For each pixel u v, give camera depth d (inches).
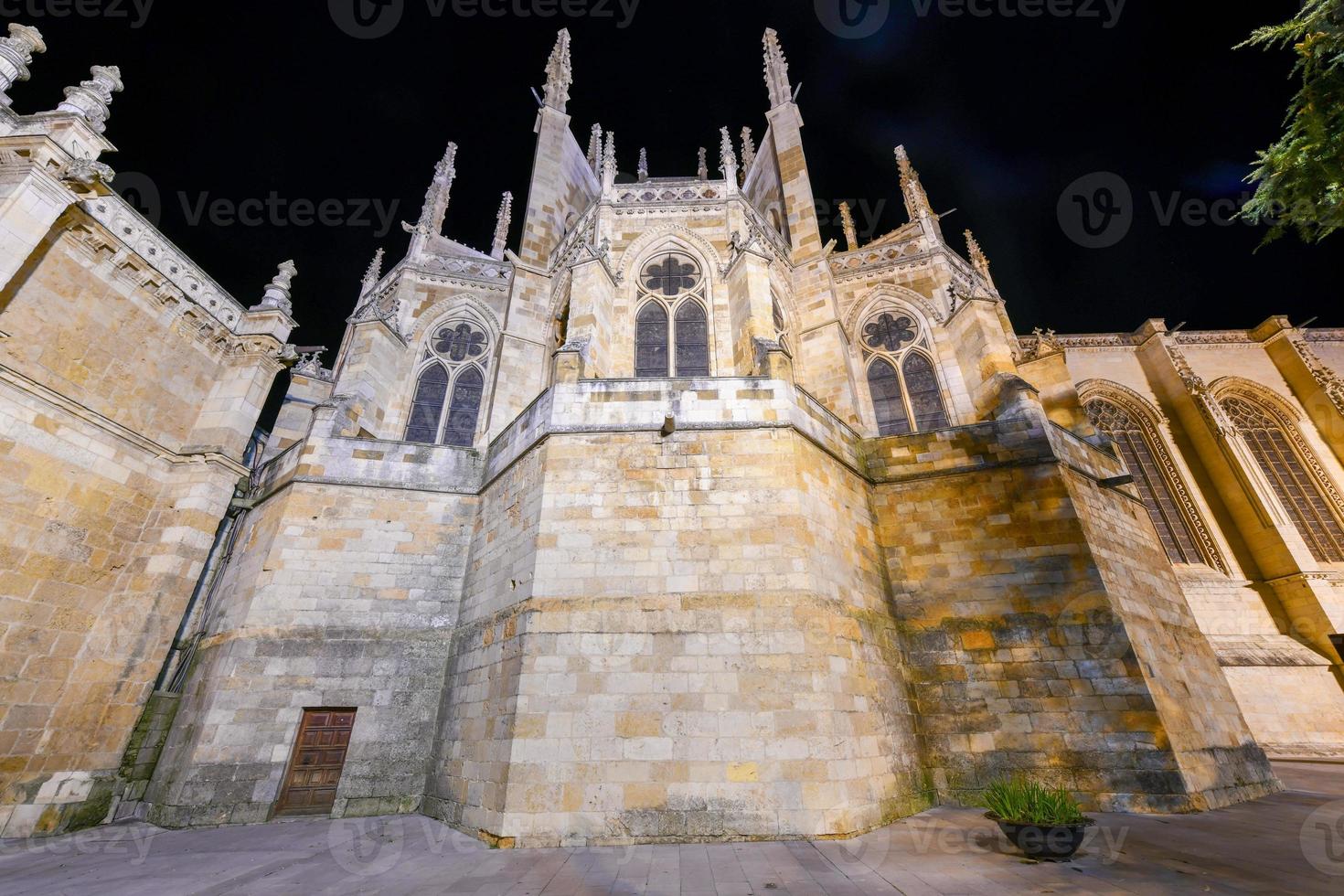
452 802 469.1
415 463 649.0
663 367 780.6
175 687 611.2
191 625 646.5
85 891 310.5
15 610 482.0
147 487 597.9
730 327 782.5
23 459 499.8
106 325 571.8
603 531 485.1
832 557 512.4
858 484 619.8
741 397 546.0
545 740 409.1
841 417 786.8
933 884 288.4
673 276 851.4
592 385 555.5
